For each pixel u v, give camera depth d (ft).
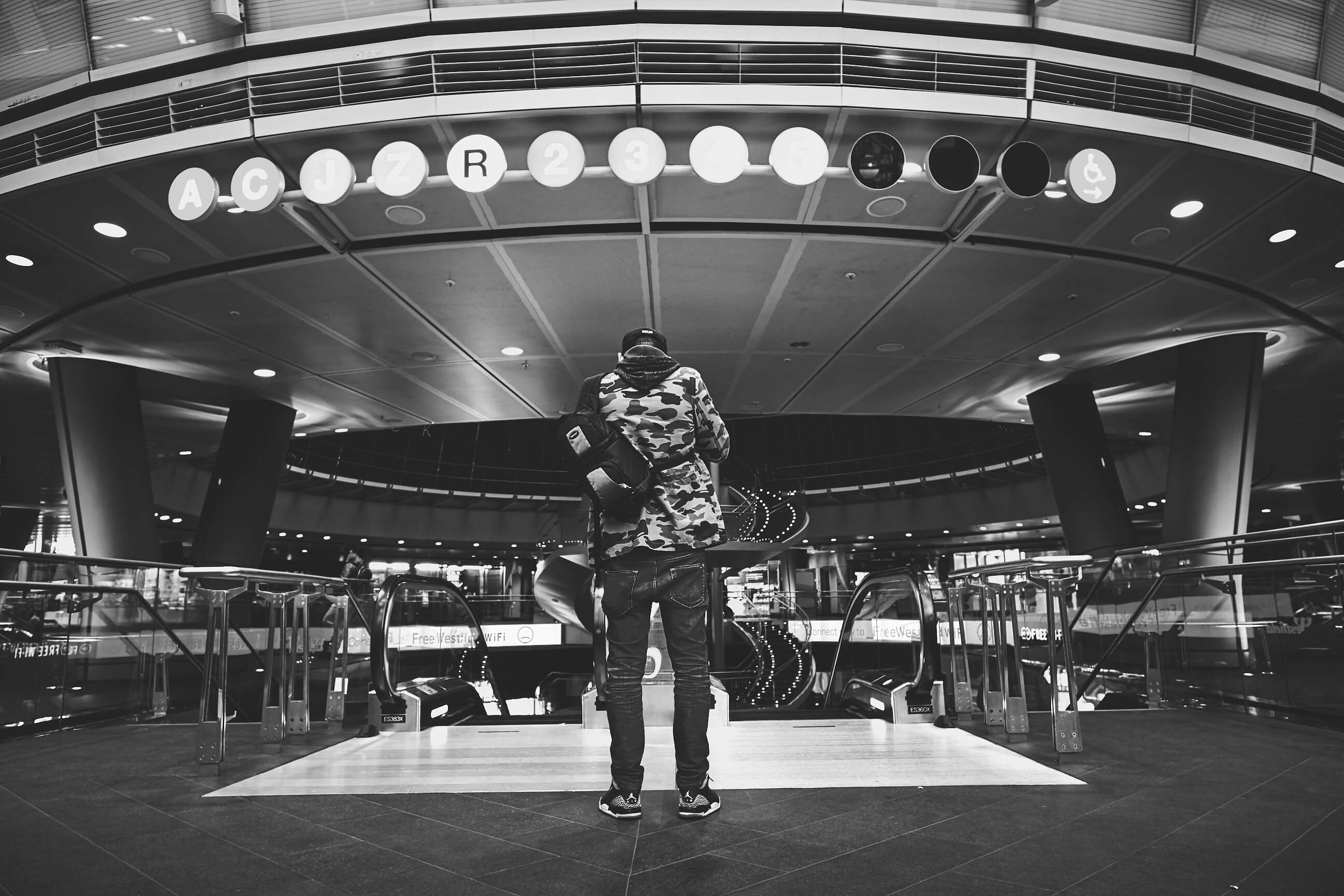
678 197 23.44
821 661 88.22
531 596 120.98
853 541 118.01
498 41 20.93
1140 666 24.11
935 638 15.84
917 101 20.95
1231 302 31.78
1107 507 42.57
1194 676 21.03
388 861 7.00
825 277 28.94
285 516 92.53
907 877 6.42
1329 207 24.77
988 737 13.69
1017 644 14.23
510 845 7.44
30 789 10.48
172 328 33.12
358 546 118.93
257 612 28.32
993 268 28.25
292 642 15.72
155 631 21.97
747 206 24.11
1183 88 22.24
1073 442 43.45
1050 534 109.09
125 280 28.58
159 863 7.06
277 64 21.58
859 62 21.07
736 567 45.91
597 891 6.16
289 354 36.86
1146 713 17.52
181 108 22.00
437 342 35.42
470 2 20.95
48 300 30.12
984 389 44.73
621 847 7.34
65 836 8.01
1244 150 22.39
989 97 21.11
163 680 22.17
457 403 46.68
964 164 21.31
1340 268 28.91
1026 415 51.21
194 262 27.14
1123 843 7.36
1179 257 27.89
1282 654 17.35
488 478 128.06
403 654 30.14
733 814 8.49
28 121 23.04
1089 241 26.58
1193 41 22.25
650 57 20.85
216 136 21.59
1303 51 22.98
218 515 44.27
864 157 21.11
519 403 46.88
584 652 93.35
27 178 22.61
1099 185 21.94
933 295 30.63
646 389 8.96
